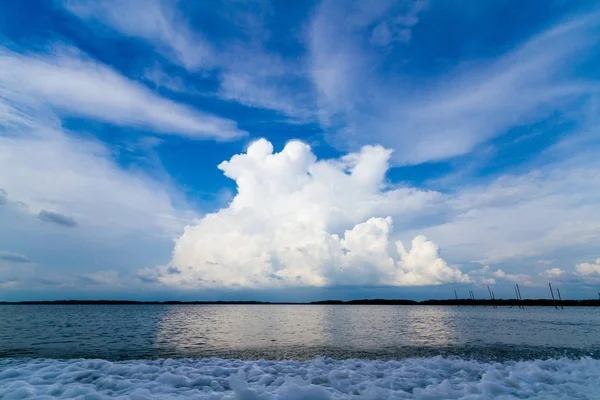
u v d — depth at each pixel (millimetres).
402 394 8164
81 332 24938
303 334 24594
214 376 9906
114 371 10008
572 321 42875
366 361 12508
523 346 17922
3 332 24359
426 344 18641
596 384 9344
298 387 7848
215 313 69125
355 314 65438
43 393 7684
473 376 10305
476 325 34312
